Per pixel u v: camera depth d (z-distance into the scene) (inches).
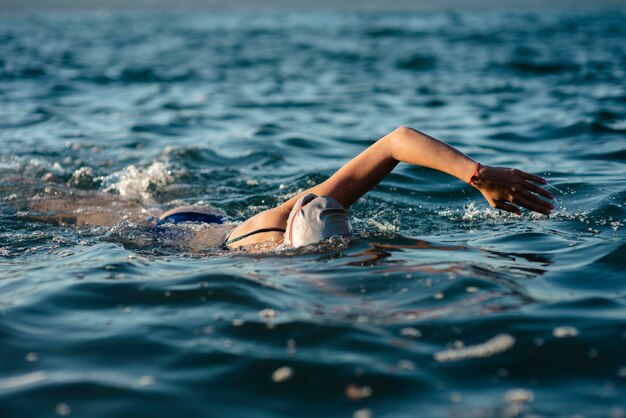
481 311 111.0
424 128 334.0
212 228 176.4
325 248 145.3
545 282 125.7
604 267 134.3
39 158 286.7
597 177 221.3
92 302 119.8
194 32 964.0
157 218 192.7
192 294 121.1
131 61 636.1
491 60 598.5
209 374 93.8
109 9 1637.6
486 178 145.6
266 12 1466.5
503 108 378.3
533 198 144.4
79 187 248.5
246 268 135.8
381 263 135.8
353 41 798.5
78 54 687.7
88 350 101.1
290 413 84.8
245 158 282.8
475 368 94.2
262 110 397.7
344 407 85.7
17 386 91.4
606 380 90.7
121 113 393.4
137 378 93.0
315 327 106.3
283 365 95.4
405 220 186.2
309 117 372.8
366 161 161.0
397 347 99.8
